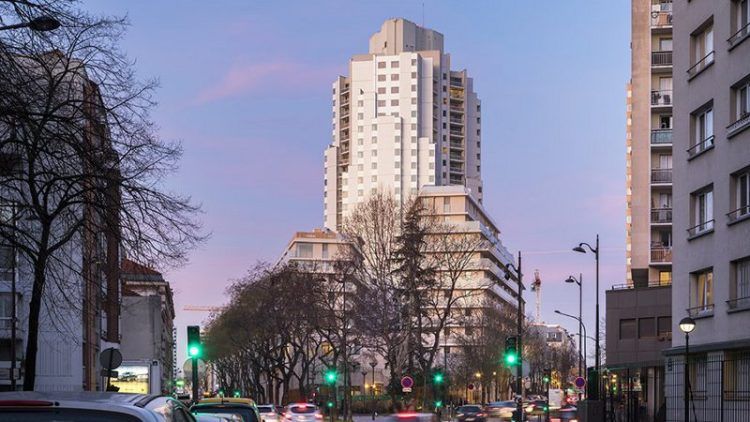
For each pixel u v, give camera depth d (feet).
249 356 273.95
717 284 100.58
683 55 111.14
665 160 182.09
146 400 19.34
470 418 187.52
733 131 97.50
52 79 63.62
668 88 184.55
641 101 187.83
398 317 212.84
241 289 248.11
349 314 219.00
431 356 218.79
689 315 101.19
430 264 222.07
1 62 56.18
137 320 293.84
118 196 69.15
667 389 110.93
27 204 68.18
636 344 172.76
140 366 270.26
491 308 301.63
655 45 186.09
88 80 69.31
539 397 323.78
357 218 223.30
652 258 180.65
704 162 104.73
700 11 106.83
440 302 296.71
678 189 111.04
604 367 168.35
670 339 166.71
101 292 83.92
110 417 17.13
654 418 121.08
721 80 101.30
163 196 70.69
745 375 93.35
